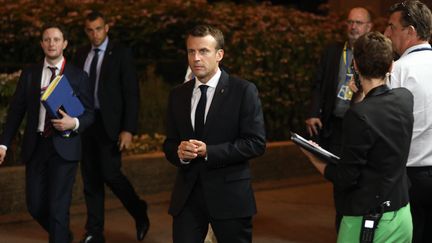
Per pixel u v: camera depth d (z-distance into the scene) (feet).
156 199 27.78
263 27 33.42
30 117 19.74
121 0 35.94
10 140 20.15
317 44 34.40
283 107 33.55
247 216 15.58
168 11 34.19
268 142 32.55
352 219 13.43
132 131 22.67
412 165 15.42
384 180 13.14
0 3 33.81
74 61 23.02
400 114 13.17
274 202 28.37
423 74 15.16
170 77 33.30
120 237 23.57
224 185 15.47
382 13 38.47
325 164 13.79
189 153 15.03
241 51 32.48
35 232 23.81
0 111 25.62
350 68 21.70
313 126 22.36
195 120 15.78
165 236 23.73
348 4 40.42
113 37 33.76
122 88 22.71
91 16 22.63
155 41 34.27
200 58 15.43
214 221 15.52
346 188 13.34
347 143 13.15
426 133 15.28
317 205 27.96
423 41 15.37
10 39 32.96
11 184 25.22
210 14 34.17
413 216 16.03
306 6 49.62
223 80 15.81
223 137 15.61
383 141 13.03
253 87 15.75
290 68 33.47
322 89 22.30
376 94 13.25
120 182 22.59
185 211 15.65
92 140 22.38
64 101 19.11
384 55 13.16
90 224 22.43
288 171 31.91
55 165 19.54
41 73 19.90
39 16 33.09
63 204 19.61
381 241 13.33
